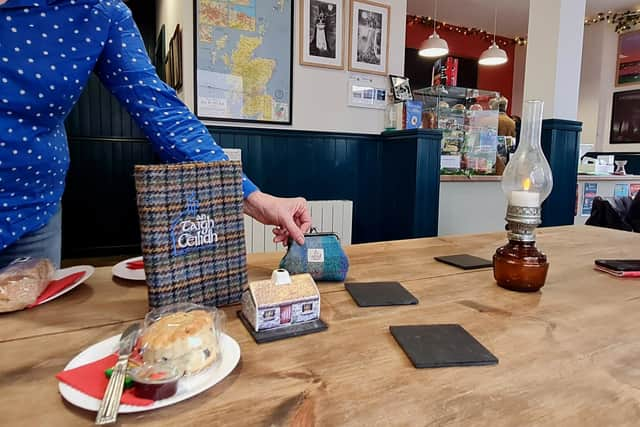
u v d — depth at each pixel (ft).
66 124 11.27
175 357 1.46
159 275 2.04
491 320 2.15
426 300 2.43
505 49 23.63
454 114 9.88
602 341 1.93
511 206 2.66
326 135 8.95
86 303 2.28
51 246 3.20
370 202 9.71
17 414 1.30
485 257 3.47
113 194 11.98
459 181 9.66
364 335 1.93
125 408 1.29
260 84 8.10
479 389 1.51
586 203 13.15
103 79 2.65
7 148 2.53
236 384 1.49
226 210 2.24
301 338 1.88
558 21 7.70
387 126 9.60
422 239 4.28
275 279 2.06
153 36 13.32
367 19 9.05
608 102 20.47
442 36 21.76
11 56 2.26
